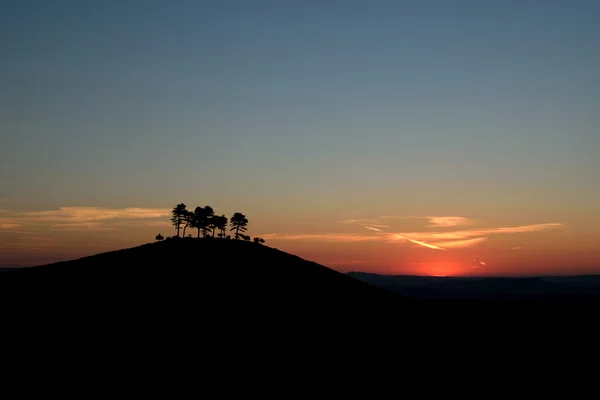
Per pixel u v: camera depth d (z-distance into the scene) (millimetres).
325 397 46781
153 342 55531
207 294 76062
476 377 57188
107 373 46625
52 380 44250
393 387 51188
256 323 66250
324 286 90812
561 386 57062
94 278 79875
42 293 70938
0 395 40844
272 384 48156
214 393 44812
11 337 53531
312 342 62031
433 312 88750
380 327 72750
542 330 86250
